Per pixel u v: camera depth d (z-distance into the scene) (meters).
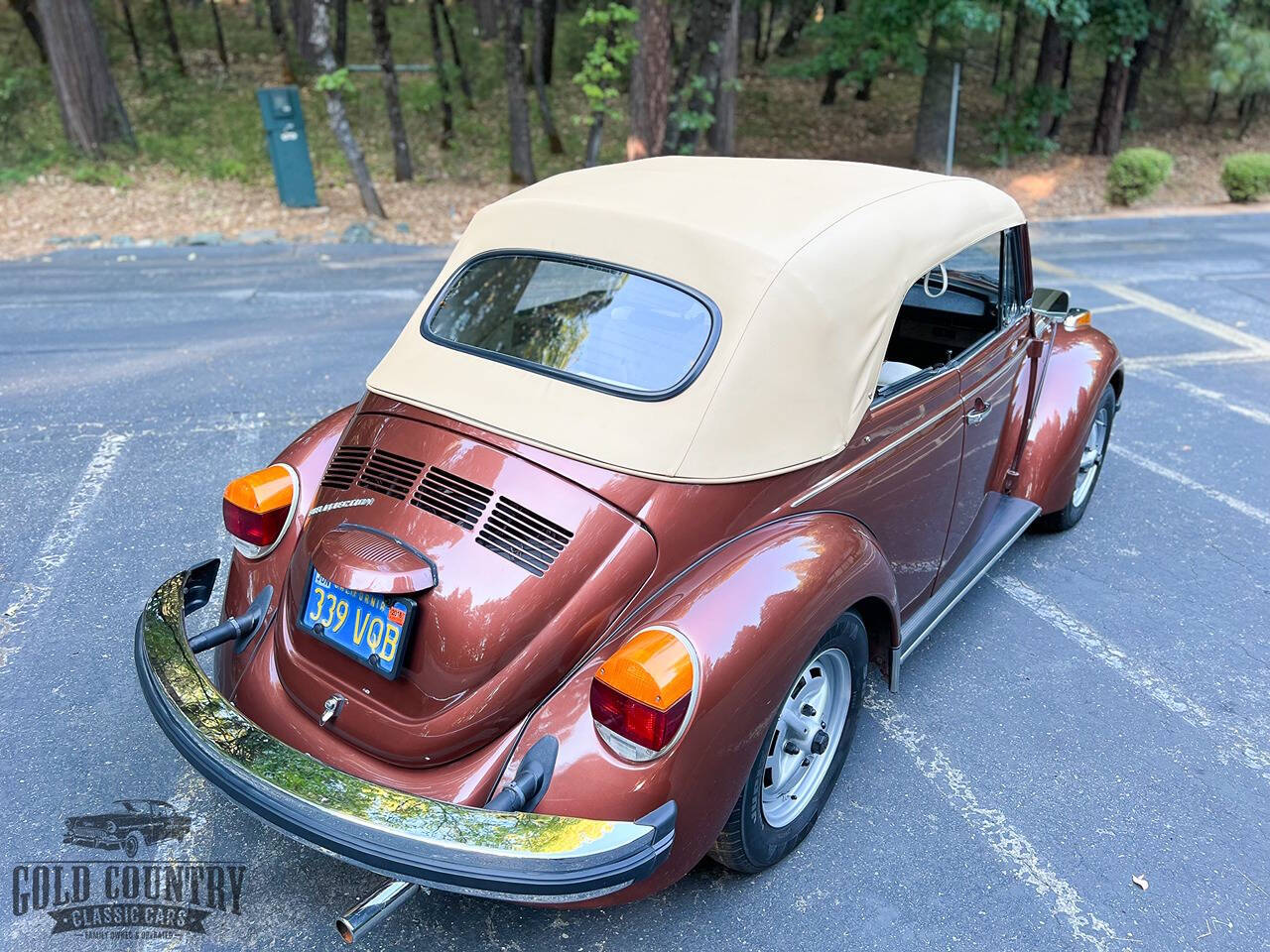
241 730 2.14
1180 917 2.47
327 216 11.84
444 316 2.76
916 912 2.47
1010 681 3.46
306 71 20.06
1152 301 8.89
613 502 2.18
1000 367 3.44
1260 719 3.28
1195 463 5.36
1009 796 2.90
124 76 18.81
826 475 2.51
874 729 3.20
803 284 2.40
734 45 15.58
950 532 3.35
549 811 1.98
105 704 3.17
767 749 2.25
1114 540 4.50
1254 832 2.78
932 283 2.98
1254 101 18.53
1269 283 9.73
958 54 15.81
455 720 2.09
